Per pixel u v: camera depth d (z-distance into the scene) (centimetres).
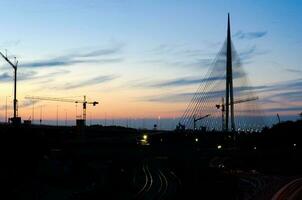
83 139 13950
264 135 15875
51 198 6606
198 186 8219
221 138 14088
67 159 10869
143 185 8950
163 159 14362
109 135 17175
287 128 16600
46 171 8462
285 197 7719
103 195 7419
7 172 6900
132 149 12988
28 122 13525
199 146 13725
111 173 9819
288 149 14725
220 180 8194
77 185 7831
